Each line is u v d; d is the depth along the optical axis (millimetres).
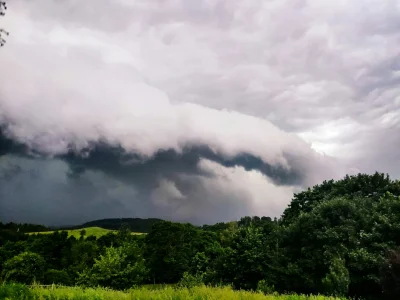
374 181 48531
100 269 45000
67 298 12133
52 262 90750
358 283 30375
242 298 12578
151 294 12430
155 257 84250
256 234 40656
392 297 22578
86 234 144125
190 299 11938
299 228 38719
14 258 67750
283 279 34594
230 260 38844
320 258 33781
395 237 32344
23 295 11961
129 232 102875
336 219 38156
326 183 54906
